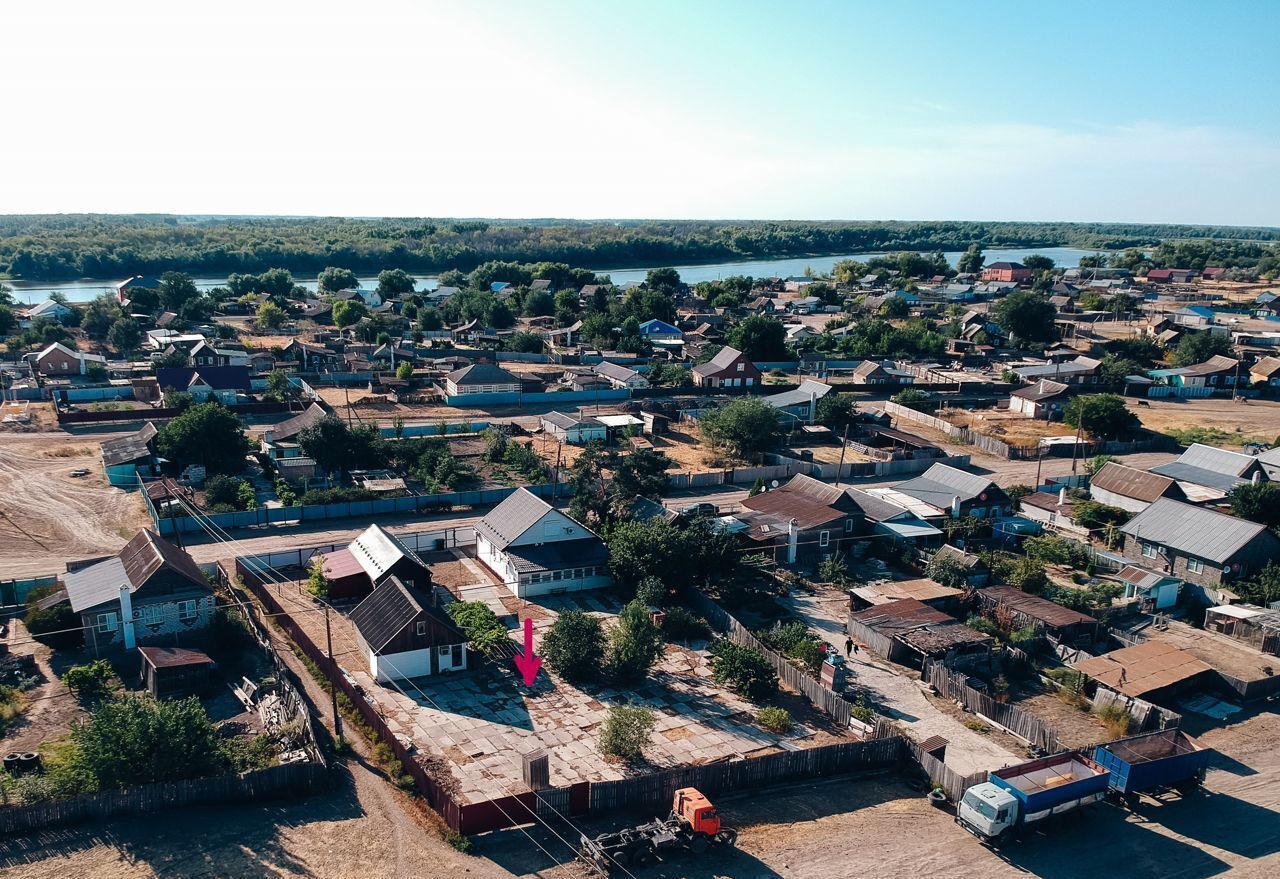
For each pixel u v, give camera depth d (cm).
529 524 5956
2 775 3700
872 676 4953
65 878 3127
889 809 3803
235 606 5362
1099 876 3422
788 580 6175
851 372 13988
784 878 3328
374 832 3462
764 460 8981
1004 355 15362
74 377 11312
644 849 3322
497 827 3491
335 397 11175
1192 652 5316
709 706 4597
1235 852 3588
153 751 3594
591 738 4244
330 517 7100
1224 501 7544
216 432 7756
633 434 9838
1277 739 4447
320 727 4203
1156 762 3819
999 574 6175
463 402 11112
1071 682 4809
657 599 5544
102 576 5138
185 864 3231
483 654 4984
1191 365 13575
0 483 7512
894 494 7506
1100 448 9706
